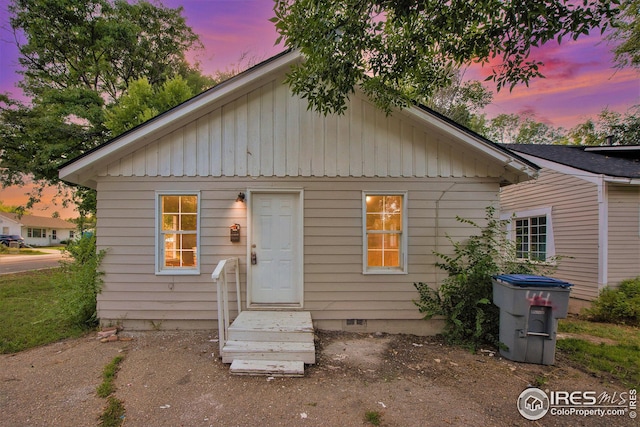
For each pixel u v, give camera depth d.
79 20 12.80
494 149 4.91
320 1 3.21
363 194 5.23
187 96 11.32
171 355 4.10
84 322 5.29
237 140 5.18
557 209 8.23
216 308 5.09
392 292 5.20
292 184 5.20
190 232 5.20
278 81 5.22
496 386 3.37
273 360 3.79
